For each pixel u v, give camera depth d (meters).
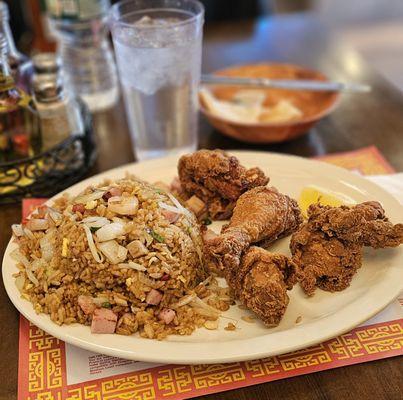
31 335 0.31
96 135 0.54
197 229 0.36
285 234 0.37
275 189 0.36
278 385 0.28
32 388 0.28
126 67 0.43
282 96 0.56
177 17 0.46
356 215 0.31
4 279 0.33
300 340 0.27
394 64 1.14
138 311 0.31
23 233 0.35
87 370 0.29
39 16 0.76
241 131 0.47
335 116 0.55
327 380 0.28
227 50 0.71
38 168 0.45
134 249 0.31
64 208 0.36
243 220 0.33
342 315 0.29
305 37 0.73
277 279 0.29
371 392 0.27
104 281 0.31
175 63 0.43
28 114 0.46
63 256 0.32
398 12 1.38
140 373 0.29
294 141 0.51
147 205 0.34
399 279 0.31
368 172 0.45
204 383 0.28
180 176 0.40
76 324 0.30
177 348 0.27
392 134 0.51
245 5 0.91
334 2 1.45
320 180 0.41
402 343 0.29
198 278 0.34
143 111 0.45
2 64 0.42
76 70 0.59
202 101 0.52
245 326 0.30
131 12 0.46
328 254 0.32
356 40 1.26
